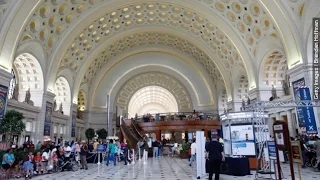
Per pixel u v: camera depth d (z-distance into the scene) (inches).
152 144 884.0
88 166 572.7
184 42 1158.3
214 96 1243.8
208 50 1063.0
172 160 723.4
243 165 381.1
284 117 742.5
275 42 695.1
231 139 460.1
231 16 797.9
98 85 1236.5
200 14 872.9
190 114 1116.5
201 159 366.9
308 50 553.3
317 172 401.4
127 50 1248.2
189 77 1288.1
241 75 971.9
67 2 724.0
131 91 1346.0
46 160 456.4
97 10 834.8
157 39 1206.3
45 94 781.3
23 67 752.3
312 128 510.6
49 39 771.4
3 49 576.1
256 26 731.4
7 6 567.5
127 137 818.2
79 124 1107.3
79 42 920.9
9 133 520.7
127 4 872.9
